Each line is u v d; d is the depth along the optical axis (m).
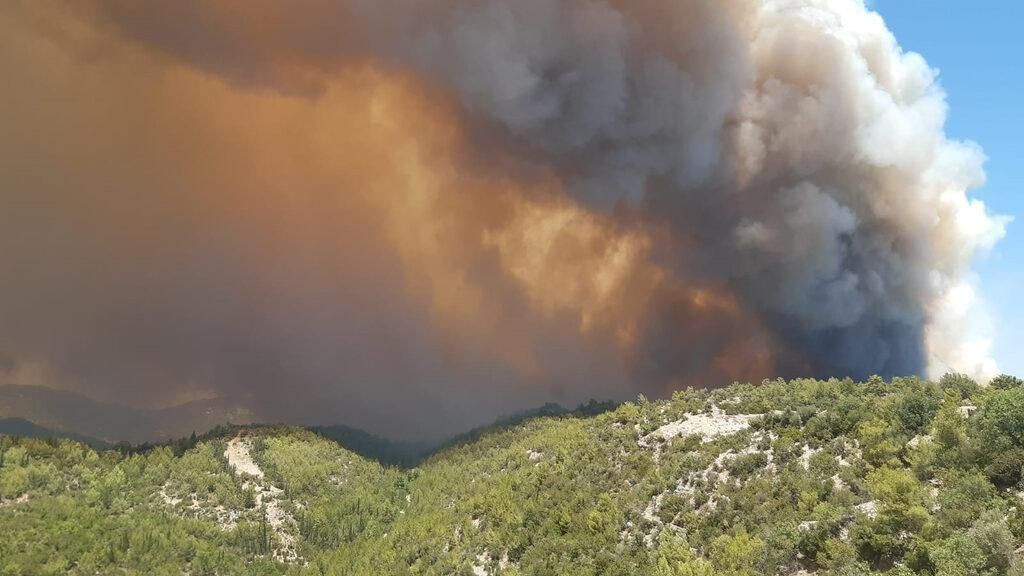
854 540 51.53
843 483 61.59
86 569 84.12
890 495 52.88
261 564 103.12
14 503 98.38
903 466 61.25
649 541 67.25
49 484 105.19
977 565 41.06
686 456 80.50
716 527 63.41
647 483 78.25
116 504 107.06
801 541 53.97
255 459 144.50
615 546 68.44
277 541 114.25
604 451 94.88
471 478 121.50
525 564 73.06
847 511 55.62
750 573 53.34
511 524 84.12
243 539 109.38
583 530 74.31
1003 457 52.75
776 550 54.84
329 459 156.38
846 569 47.81
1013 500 48.00
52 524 91.88
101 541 91.19
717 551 58.75
